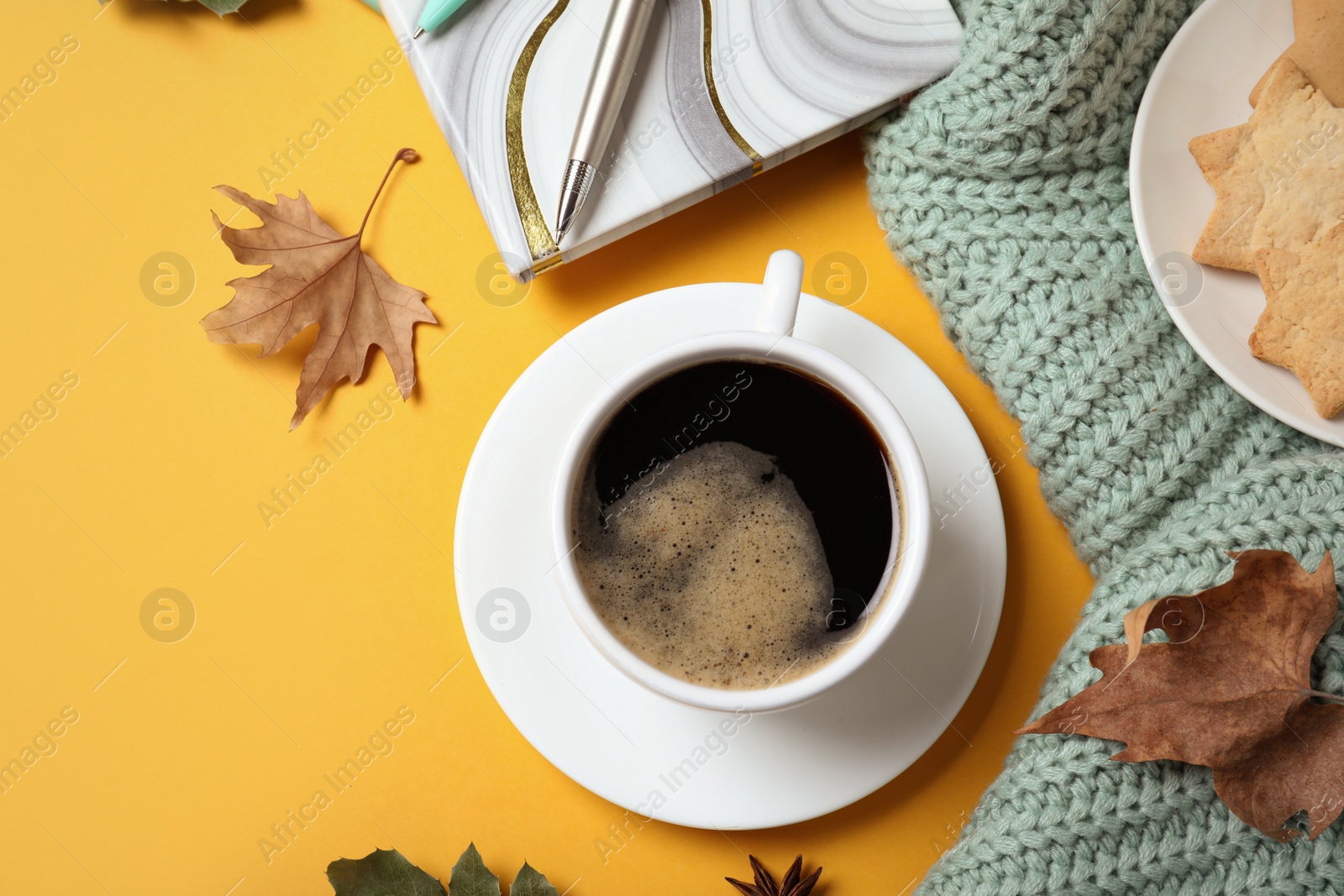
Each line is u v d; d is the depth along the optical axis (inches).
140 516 22.9
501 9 21.9
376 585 22.7
